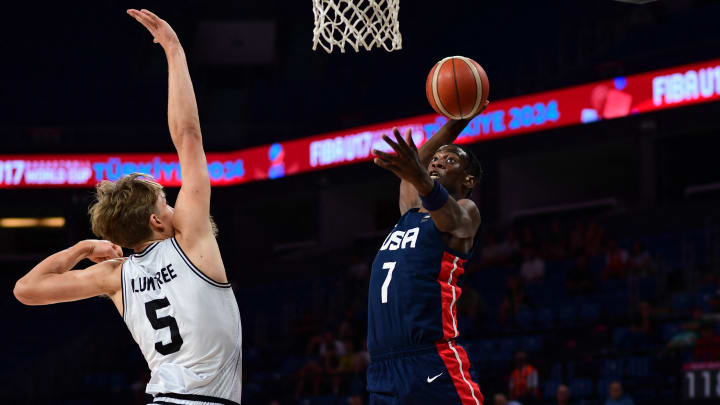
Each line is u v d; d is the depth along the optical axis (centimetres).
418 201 351
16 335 1719
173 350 281
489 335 1221
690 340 972
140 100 1967
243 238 1883
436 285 308
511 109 1599
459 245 312
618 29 1691
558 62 1731
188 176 291
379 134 1719
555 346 1125
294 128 1878
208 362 280
